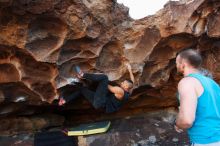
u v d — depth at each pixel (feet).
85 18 13.41
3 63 13.69
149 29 14.62
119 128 17.26
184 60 8.57
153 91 17.04
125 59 15.06
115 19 14.92
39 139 15.49
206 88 7.98
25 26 12.66
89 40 14.08
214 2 13.98
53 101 15.25
